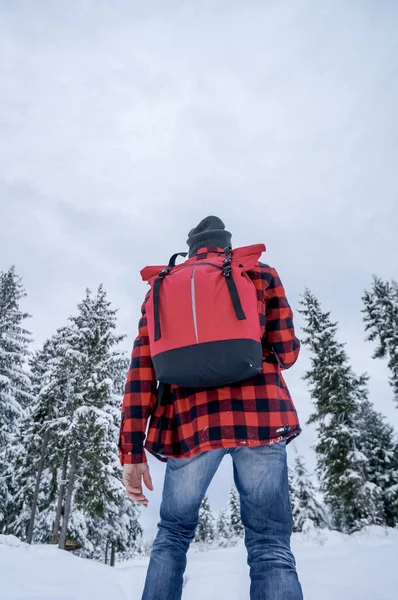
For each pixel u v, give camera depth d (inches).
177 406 65.6
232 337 57.8
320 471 849.5
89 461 714.2
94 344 820.6
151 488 65.9
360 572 142.6
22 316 848.9
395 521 848.3
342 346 818.8
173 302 62.8
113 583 202.7
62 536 665.0
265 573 54.5
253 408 59.4
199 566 224.2
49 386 797.9
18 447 825.5
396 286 858.1
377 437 1001.5
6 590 126.5
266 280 69.5
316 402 805.2
